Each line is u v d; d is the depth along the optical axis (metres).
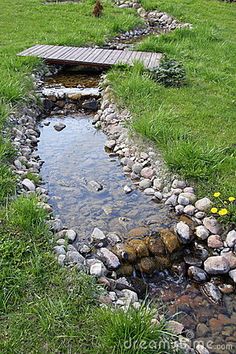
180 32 12.52
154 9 16.73
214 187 5.50
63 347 3.31
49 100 8.63
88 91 8.96
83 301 3.74
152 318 3.64
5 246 4.21
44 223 4.68
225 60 10.49
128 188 5.93
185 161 5.83
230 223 4.98
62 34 12.44
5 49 10.43
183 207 5.38
